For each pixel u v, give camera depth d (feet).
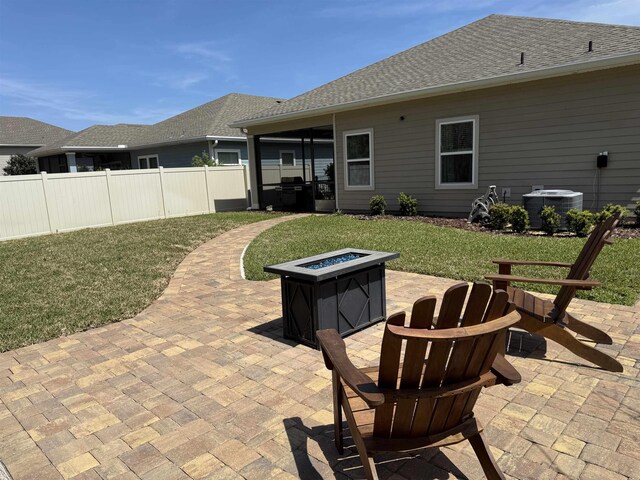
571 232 26.09
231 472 7.09
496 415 8.30
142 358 11.71
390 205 38.60
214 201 51.44
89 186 41.70
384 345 5.23
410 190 36.99
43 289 19.57
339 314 12.25
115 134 76.13
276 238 29.07
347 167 41.09
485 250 22.25
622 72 25.93
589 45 28.09
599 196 27.96
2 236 36.99
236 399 9.39
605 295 14.76
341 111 40.11
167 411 9.01
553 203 27.14
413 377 5.47
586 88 27.27
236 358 11.46
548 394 9.01
